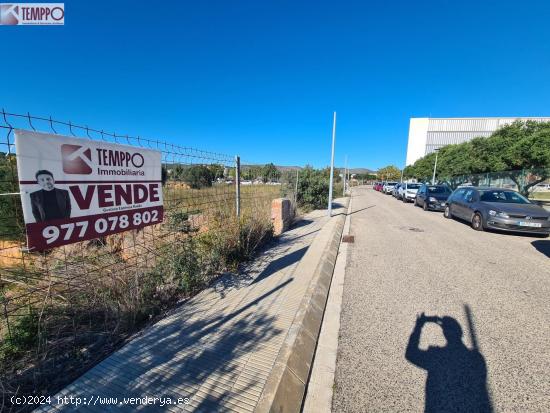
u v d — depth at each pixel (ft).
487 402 7.15
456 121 195.21
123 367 7.66
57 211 7.39
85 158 8.09
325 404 7.08
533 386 7.72
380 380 7.89
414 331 10.41
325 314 11.68
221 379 7.26
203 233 15.89
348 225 34.55
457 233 29.48
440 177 105.70
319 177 52.16
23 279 10.07
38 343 7.93
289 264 16.71
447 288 14.46
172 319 10.21
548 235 28.43
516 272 17.01
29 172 6.69
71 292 9.92
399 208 56.29
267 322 10.02
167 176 13.92
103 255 12.51
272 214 26.18
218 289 12.97
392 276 16.21
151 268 12.13
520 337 10.07
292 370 7.76
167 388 6.95
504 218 28.19
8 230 8.07
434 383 7.78
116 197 9.24
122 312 9.55
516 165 61.26
